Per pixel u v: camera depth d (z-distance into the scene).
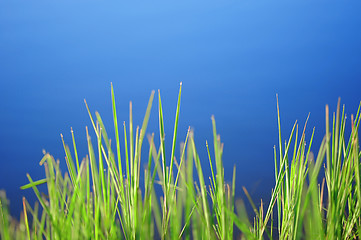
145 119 0.81
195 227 0.77
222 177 0.79
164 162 0.85
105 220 0.80
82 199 0.79
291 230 0.88
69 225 0.80
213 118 0.76
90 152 0.82
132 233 0.85
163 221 0.85
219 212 0.87
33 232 0.80
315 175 0.77
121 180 0.87
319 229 0.78
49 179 0.78
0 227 0.74
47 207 0.79
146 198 0.81
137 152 0.83
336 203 0.83
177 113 0.85
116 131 0.86
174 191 0.84
